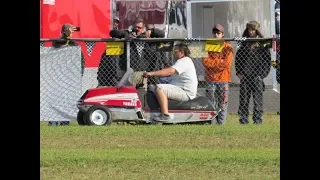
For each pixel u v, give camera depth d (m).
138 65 50.69
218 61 52.03
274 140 42.00
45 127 46.72
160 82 50.88
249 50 51.78
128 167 34.75
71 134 43.66
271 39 51.56
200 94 55.91
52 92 49.66
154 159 36.25
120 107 48.66
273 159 36.16
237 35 67.19
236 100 60.25
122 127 46.47
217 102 52.09
